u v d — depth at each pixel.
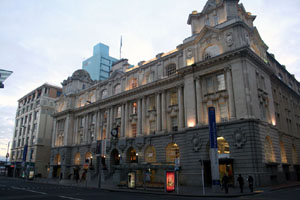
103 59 119.25
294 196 20.06
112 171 45.66
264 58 41.22
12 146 88.88
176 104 40.00
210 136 26.09
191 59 38.22
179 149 37.16
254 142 28.59
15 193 24.92
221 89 34.00
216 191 24.28
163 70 43.44
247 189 26.12
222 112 33.25
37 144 73.00
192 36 38.94
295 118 50.25
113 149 48.59
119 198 20.55
